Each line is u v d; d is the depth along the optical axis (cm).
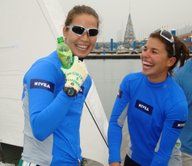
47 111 113
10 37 329
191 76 202
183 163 209
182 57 180
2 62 339
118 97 193
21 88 331
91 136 297
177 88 173
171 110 166
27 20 317
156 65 167
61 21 314
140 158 188
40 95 118
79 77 121
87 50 140
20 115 337
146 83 176
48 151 131
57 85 128
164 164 172
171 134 169
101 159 286
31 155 132
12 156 357
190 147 205
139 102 179
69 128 135
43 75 122
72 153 137
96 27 138
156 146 176
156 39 167
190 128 203
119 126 194
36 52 317
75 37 135
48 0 312
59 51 125
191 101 198
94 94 308
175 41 171
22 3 314
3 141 356
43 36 310
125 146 227
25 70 326
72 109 135
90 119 298
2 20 330
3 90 345
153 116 173
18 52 327
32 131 121
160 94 171
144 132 180
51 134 130
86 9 137
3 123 352
